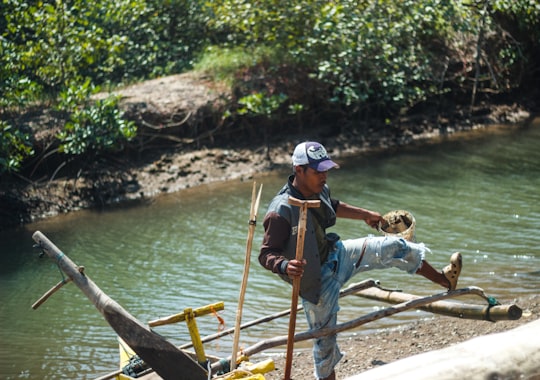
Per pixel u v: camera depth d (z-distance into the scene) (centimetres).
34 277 943
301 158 496
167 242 1022
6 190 1202
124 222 1122
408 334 695
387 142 1450
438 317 731
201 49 1634
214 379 473
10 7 1466
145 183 1270
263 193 1209
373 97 1512
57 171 1263
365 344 682
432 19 1563
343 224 1044
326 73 1437
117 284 884
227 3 1559
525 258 863
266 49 1511
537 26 1698
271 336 728
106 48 1445
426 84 1575
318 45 1496
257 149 1387
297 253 467
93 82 1535
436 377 363
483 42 1656
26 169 1247
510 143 1415
